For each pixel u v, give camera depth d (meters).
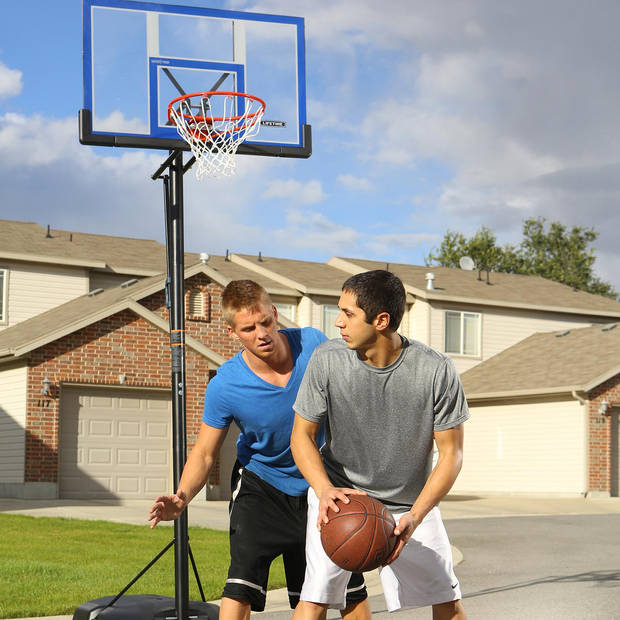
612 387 27.00
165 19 7.96
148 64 7.79
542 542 14.71
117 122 7.53
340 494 4.40
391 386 4.50
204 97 7.89
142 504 20.42
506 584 10.26
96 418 21.50
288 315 32.09
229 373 5.22
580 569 11.48
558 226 67.94
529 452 28.16
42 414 20.72
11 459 21.08
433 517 4.84
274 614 8.34
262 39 8.27
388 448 4.62
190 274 23.39
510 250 67.88
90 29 7.68
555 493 27.16
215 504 20.75
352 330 4.37
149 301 23.02
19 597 8.44
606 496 26.42
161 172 7.61
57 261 27.45
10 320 27.00
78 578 9.64
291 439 4.72
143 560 11.18
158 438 22.09
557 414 27.42
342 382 4.52
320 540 4.54
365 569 4.34
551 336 33.53
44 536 13.42
